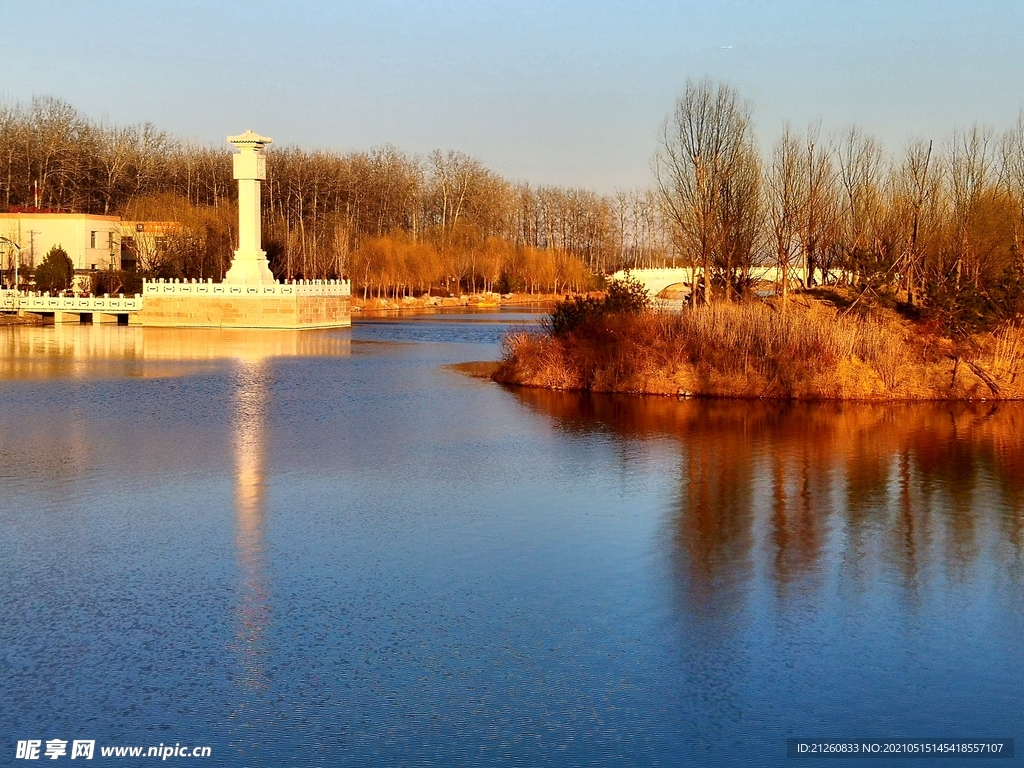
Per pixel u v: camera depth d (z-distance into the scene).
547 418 45.12
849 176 79.31
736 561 25.58
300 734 17.39
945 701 18.72
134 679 19.12
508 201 184.25
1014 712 18.39
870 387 50.56
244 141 94.25
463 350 77.56
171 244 118.62
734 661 20.08
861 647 20.73
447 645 20.61
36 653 20.08
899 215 73.75
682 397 51.28
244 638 20.80
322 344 81.62
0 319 96.50
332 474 34.00
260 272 96.06
